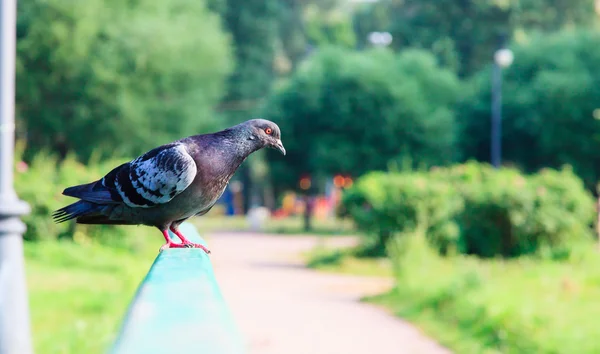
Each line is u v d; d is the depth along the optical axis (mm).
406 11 55250
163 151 4445
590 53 37625
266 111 40312
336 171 38531
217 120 35031
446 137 37781
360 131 37969
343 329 10305
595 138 35469
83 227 17484
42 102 28344
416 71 39500
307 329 10258
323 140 38219
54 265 14906
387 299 13016
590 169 36781
